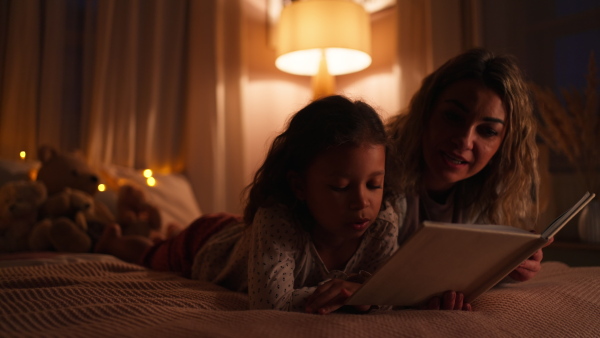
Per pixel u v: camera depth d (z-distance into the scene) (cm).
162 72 257
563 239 187
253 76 285
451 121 99
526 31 212
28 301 67
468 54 102
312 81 278
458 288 70
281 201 79
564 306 69
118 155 237
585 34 195
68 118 228
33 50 215
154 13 250
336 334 50
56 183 174
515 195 109
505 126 101
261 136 285
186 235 122
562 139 178
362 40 242
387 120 123
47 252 151
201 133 262
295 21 240
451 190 112
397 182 90
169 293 78
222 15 271
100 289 78
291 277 75
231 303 78
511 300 70
